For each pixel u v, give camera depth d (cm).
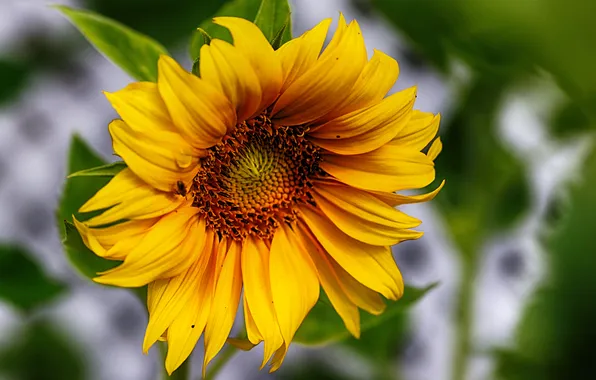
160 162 82
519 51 93
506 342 109
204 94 82
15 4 106
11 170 113
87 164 92
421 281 116
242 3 88
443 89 113
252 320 86
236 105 84
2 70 105
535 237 104
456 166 105
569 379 98
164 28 101
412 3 95
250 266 87
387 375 106
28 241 113
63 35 108
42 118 113
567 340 97
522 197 108
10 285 99
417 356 117
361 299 87
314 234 88
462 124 105
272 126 87
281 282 87
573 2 90
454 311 108
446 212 105
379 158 86
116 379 114
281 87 84
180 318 85
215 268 86
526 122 109
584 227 95
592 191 95
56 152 113
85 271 89
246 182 87
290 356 111
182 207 85
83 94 112
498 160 104
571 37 91
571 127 101
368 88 84
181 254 84
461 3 93
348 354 109
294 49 83
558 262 96
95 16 89
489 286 115
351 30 83
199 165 86
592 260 95
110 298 113
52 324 111
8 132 113
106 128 114
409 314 106
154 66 89
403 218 86
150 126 82
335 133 86
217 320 85
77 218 90
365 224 87
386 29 112
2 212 113
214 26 87
